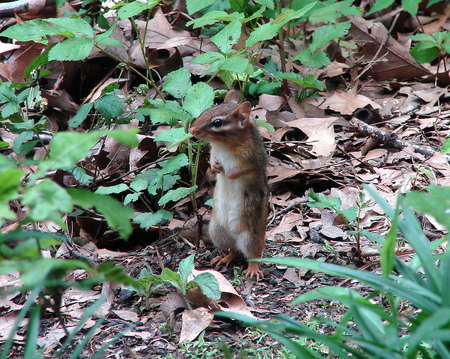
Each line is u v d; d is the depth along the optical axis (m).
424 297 5.01
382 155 13.55
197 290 8.60
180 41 14.07
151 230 11.59
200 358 7.55
